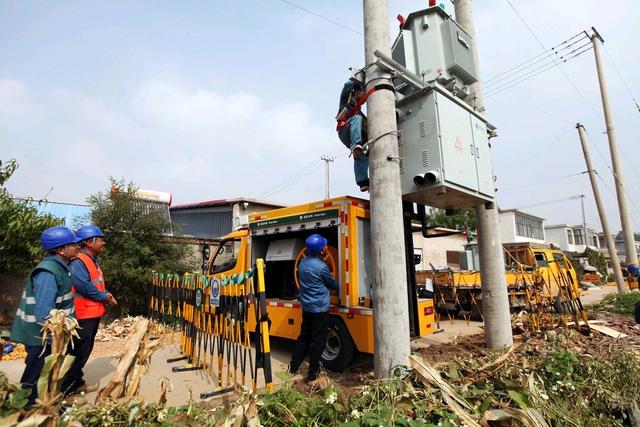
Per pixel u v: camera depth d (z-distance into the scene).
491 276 5.63
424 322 5.59
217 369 5.33
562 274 7.82
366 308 4.99
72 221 10.06
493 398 2.92
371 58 4.00
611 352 4.73
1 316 7.26
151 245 9.39
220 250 7.85
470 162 4.88
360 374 4.95
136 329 2.80
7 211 6.56
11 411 1.96
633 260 13.95
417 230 6.20
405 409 2.67
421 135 4.55
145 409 2.44
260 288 3.88
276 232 6.38
